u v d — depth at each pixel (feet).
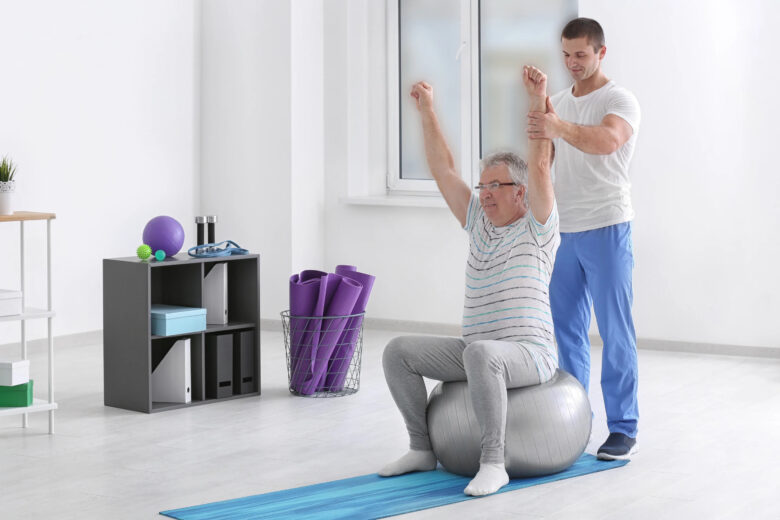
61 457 14.15
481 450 12.53
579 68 13.88
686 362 20.74
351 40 25.27
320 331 17.88
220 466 13.75
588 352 14.67
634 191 22.15
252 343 18.03
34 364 20.80
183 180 25.35
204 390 17.42
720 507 11.91
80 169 22.94
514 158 12.91
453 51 24.57
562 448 12.74
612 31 22.12
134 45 24.00
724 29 21.16
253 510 11.84
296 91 24.93
